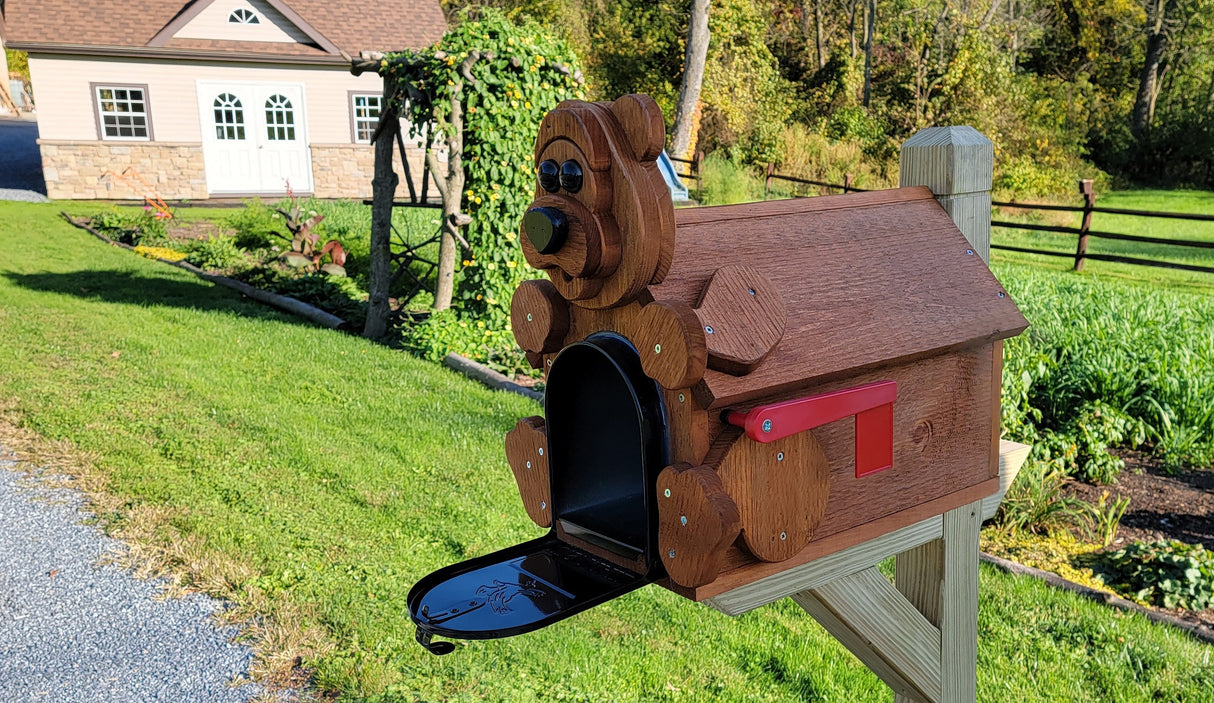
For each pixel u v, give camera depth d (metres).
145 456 4.92
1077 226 17.30
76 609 3.53
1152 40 25.05
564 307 1.32
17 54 43.19
